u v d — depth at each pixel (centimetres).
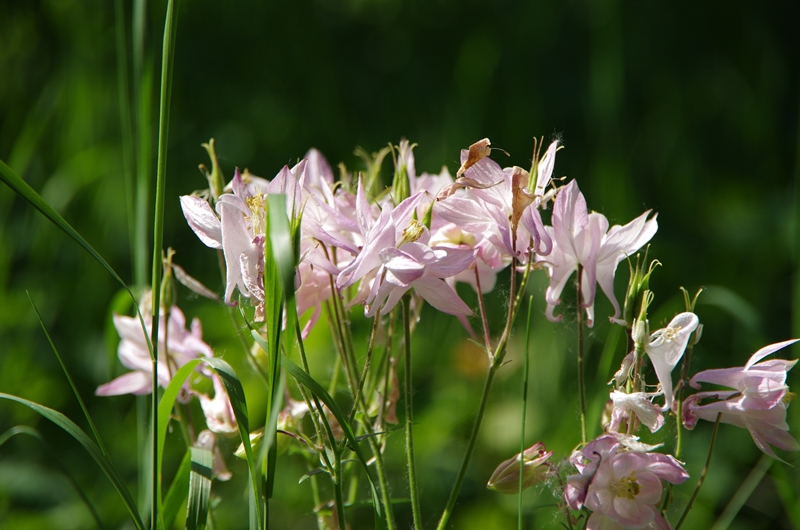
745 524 189
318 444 155
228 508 184
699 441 205
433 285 151
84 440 151
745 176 317
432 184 160
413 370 227
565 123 323
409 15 379
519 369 219
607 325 226
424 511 188
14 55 279
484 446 206
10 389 214
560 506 152
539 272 224
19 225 251
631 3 343
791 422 187
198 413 182
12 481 195
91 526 188
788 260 271
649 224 153
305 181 160
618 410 150
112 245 260
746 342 241
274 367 148
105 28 281
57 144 260
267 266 147
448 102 323
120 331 162
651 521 150
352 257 156
